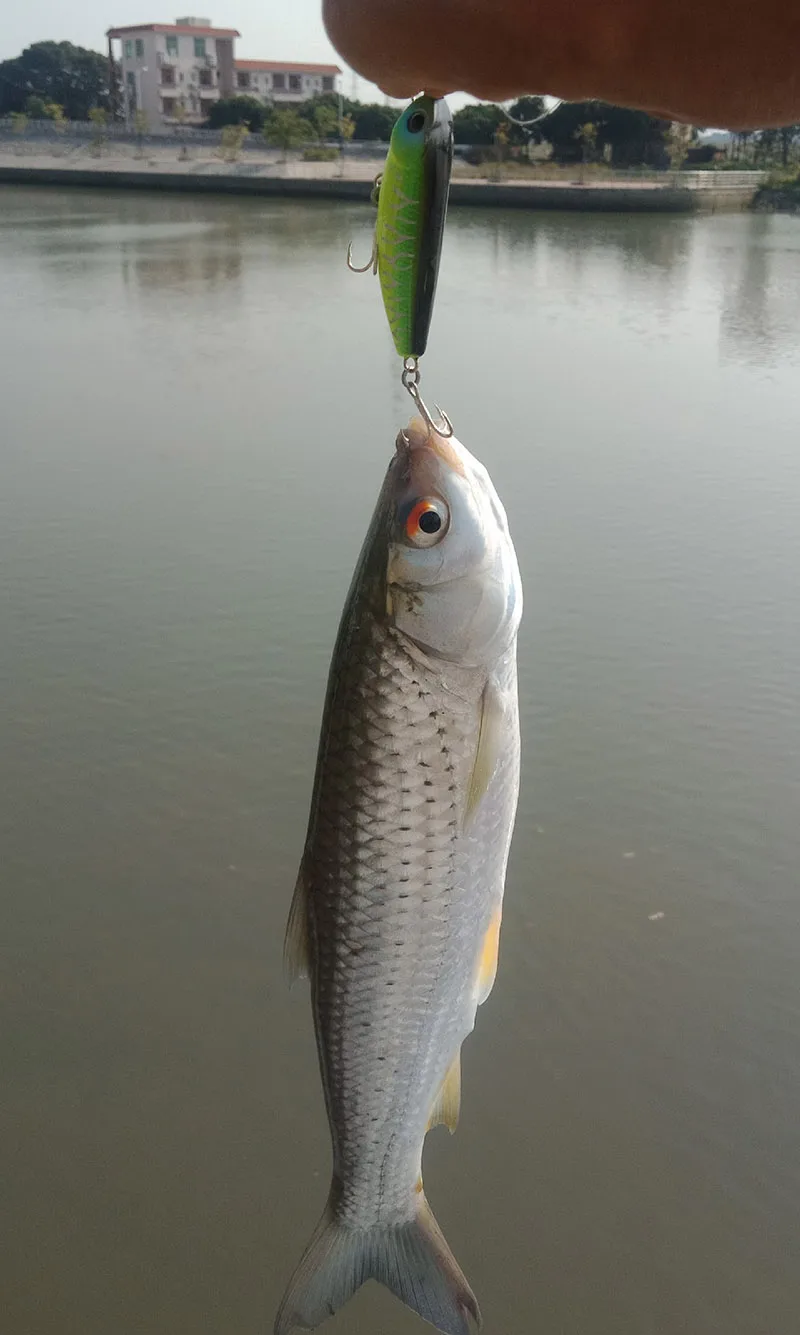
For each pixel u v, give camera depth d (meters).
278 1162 5.25
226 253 33.44
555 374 18.09
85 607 9.62
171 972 6.15
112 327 22.20
